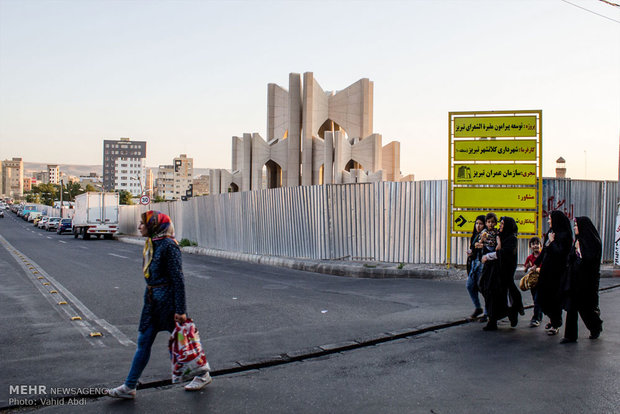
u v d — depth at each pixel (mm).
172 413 4512
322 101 50094
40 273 15773
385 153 51719
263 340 7066
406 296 10648
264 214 20172
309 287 12391
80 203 41281
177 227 31406
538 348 6562
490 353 6344
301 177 49594
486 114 13445
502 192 13375
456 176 13641
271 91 54719
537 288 7648
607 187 14930
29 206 101000
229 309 9531
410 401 4727
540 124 13148
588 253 6789
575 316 6809
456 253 13969
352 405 4648
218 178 57406
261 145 52500
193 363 5004
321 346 6699
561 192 13969
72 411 4590
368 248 15594
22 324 8406
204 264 18891
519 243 13516
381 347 6773
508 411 4441
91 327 8188
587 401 4641
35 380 5391
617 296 10516
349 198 15992
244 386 5238
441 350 6531
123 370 5766
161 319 4914
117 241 38062
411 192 14766
